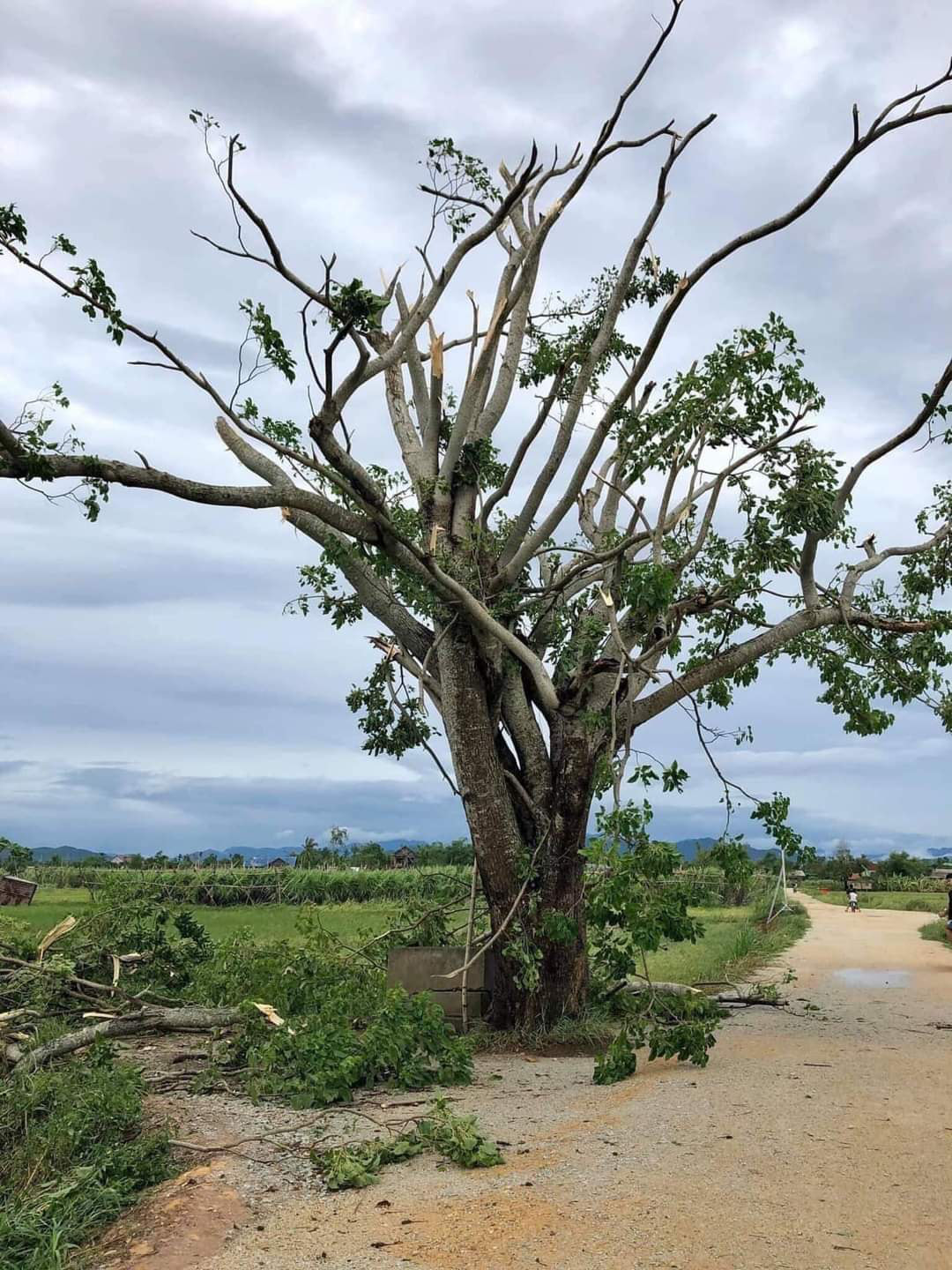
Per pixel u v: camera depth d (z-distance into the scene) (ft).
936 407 39.60
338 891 140.97
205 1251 17.61
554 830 41.78
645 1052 37.22
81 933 49.49
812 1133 23.68
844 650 52.11
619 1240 17.21
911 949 78.64
